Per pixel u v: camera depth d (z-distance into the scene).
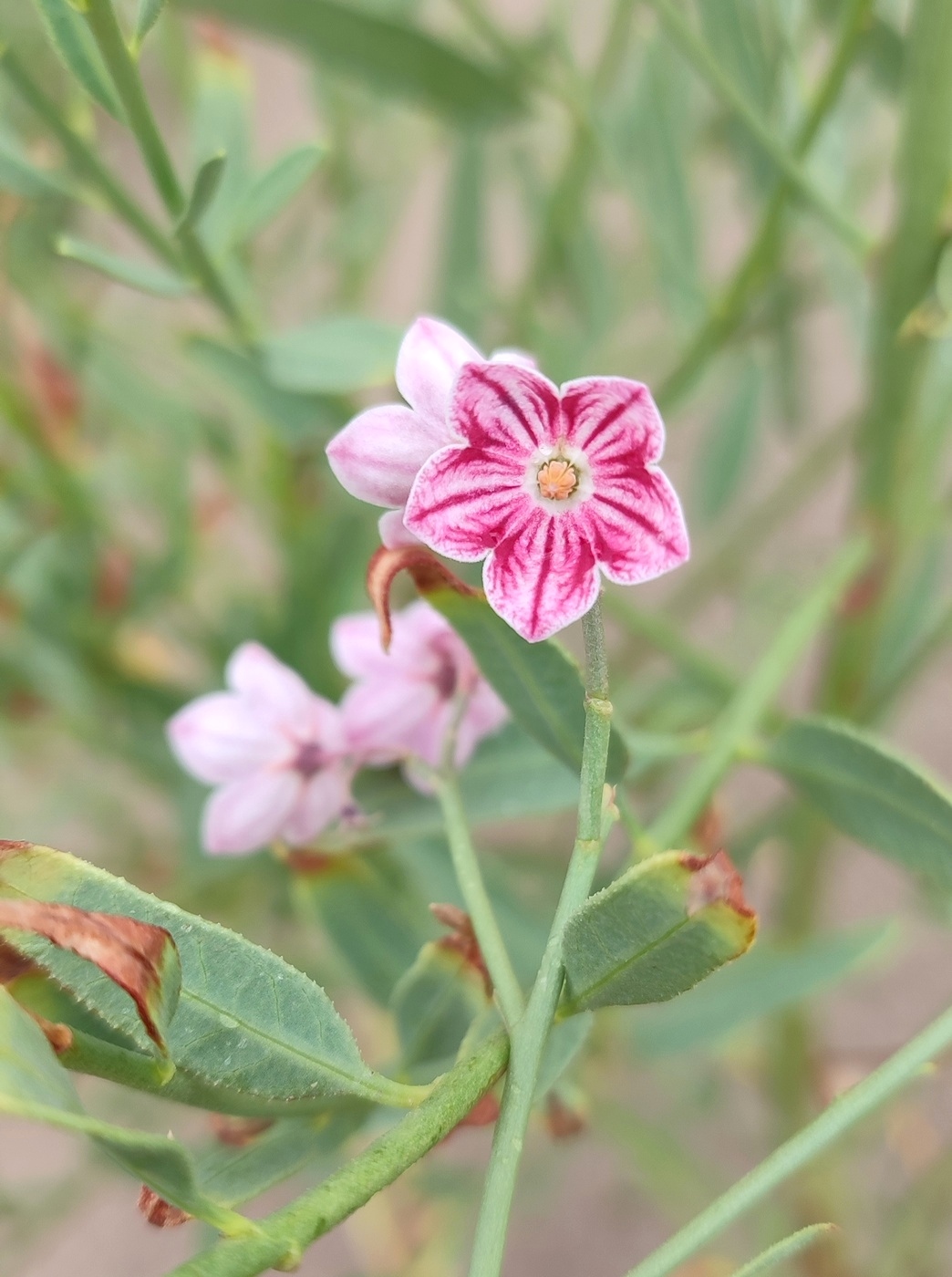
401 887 0.23
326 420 0.21
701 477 0.30
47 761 0.31
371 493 0.14
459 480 0.14
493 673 0.15
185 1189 0.13
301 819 0.18
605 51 0.24
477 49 0.27
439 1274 0.29
